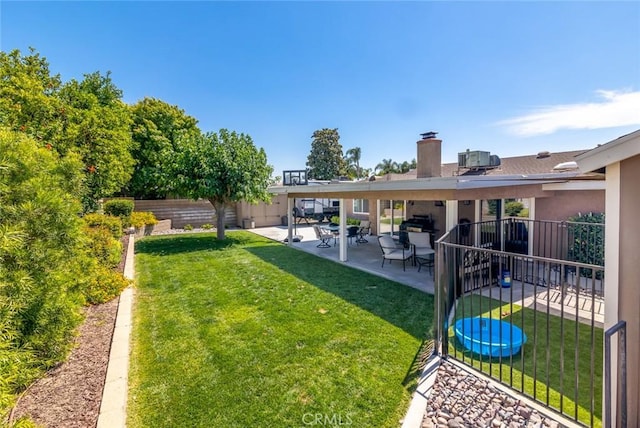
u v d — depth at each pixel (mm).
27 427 2373
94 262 4582
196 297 6418
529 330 4770
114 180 10578
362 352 4164
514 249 8680
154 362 3941
